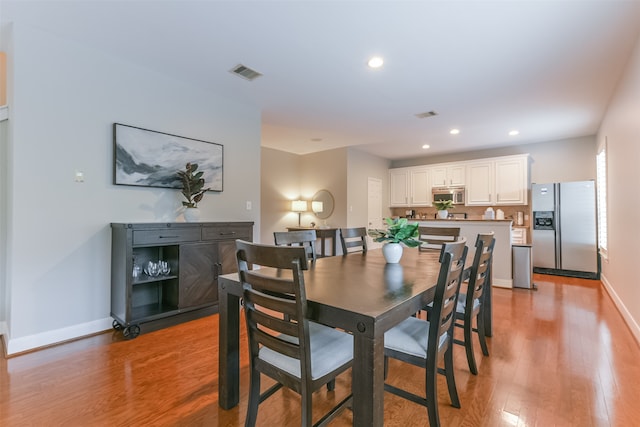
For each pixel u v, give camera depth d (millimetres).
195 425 1553
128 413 1632
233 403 1688
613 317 3113
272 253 1232
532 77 3137
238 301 1698
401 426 1546
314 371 1271
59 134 2504
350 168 6496
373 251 2900
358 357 1114
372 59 2811
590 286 4426
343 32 2393
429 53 2691
